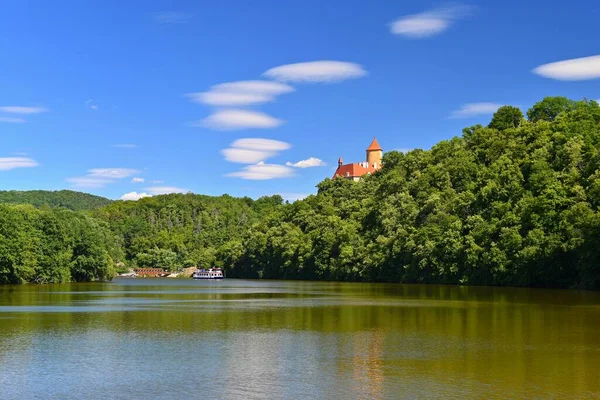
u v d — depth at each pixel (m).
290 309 82.31
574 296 101.56
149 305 90.94
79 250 188.50
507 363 41.69
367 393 33.88
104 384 36.59
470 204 165.25
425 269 166.88
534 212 138.50
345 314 74.19
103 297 112.00
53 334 56.75
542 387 34.88
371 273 191.50
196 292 134.00
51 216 178.25
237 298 108.75
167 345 50.16
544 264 129.38
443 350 46.78
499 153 184.38
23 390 35.31
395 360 42.97
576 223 121.81
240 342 51.56
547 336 53.62
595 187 127.25
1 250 155.00
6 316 73.12
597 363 41.53
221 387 35.66
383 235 196.12
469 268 151.25
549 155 159.00
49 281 175.38
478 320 65.94
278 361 42.97
